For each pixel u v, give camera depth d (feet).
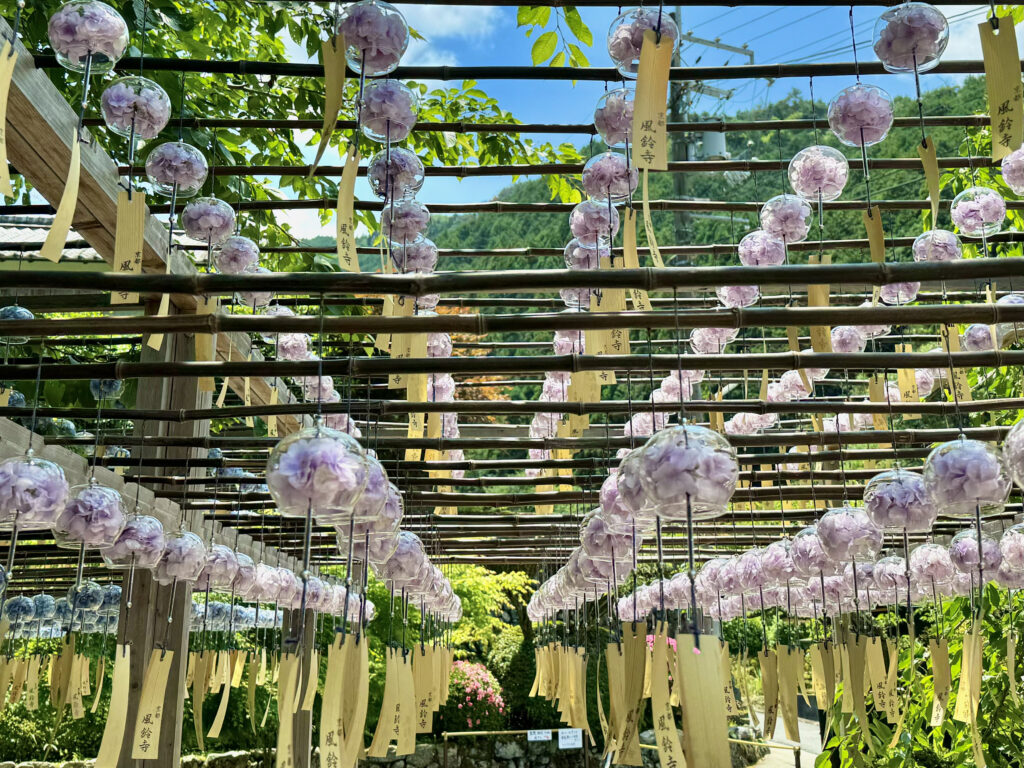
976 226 8.73
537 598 17.22
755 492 12.04
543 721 34.04
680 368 5.98
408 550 10.12
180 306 10.65
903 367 7.16
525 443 10.64
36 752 28.43
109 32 6.22
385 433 14.42
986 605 14.89
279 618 20.57
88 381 16.15
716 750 4.67
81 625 18.75
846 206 9.37
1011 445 6.62
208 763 28.07
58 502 7.18
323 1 7.04
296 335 11.51
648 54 5.36
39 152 7.38
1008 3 6.18
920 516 8.29
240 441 10.95
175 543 9.49
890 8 6.22
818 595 14.05
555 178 11.69
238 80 12.17
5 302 11.35
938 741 15.33
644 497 6.21
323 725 6.02
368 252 9.61
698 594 14.66
